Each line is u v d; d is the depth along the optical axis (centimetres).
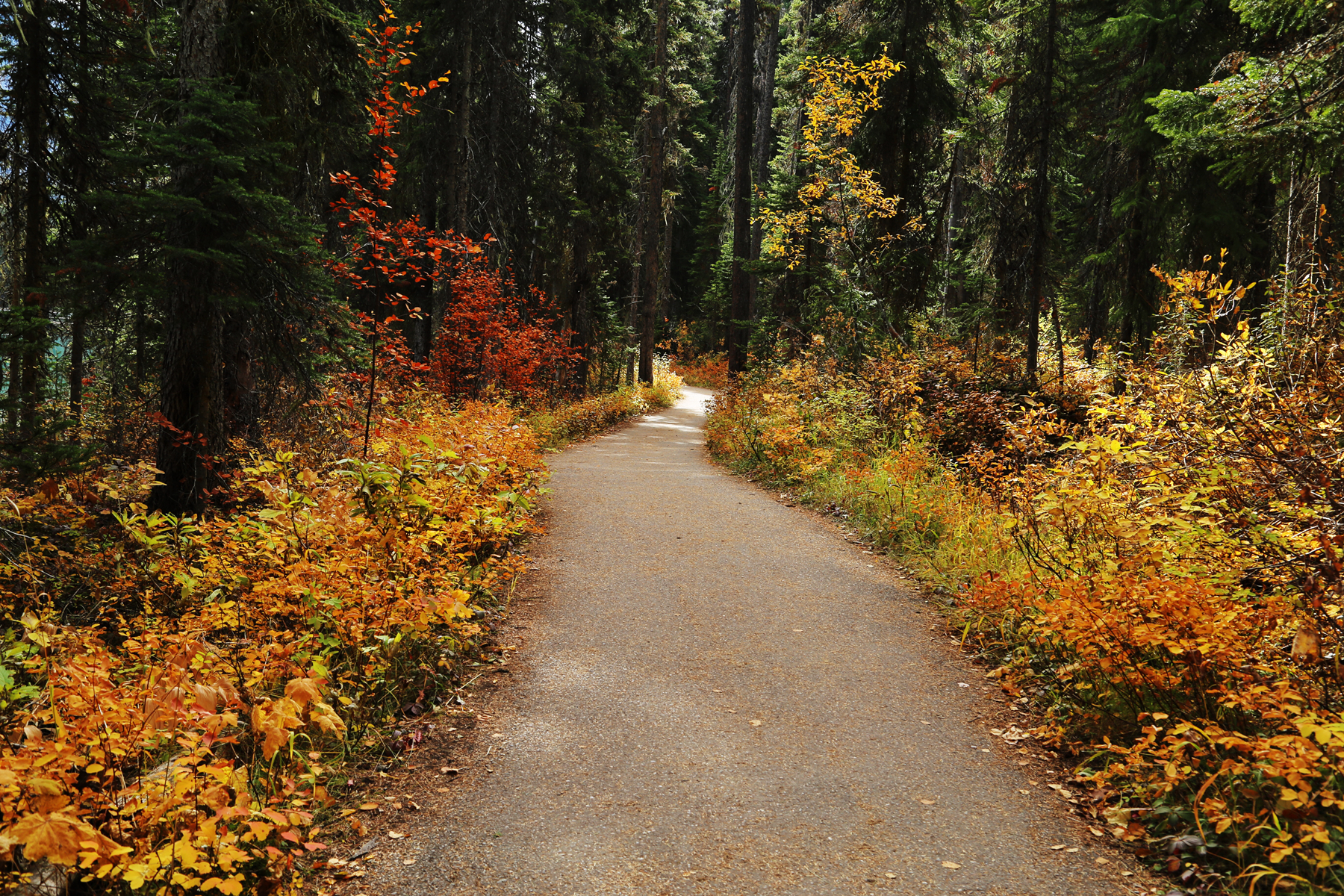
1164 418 525
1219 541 428
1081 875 314
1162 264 1662
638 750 421
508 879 311
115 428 1240
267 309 897
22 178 1172
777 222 1812
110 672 411
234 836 286
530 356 1808
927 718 463
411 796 375
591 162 2214
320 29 948
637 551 818
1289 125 812
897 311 1794
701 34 3069
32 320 653
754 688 502
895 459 995
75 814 252
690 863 321
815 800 372
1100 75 1820
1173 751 342
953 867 320
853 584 720
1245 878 298
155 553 609
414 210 1891
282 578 487
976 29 1961
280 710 317
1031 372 1516
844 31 2022
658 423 2356
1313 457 427
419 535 555
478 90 1906
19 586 619
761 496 1132
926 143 1869
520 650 562
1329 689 352
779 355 2008
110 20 1199
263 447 973
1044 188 1596
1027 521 607
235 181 750
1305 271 761
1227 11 1495
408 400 1252
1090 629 416
